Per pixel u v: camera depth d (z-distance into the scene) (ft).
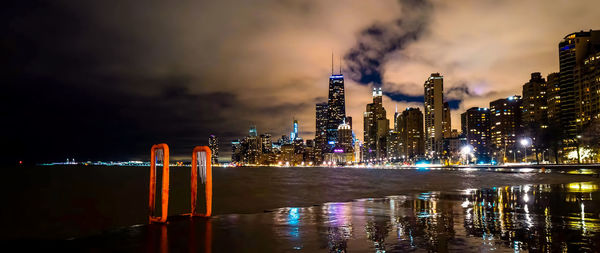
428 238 44.42
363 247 40.01
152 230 50.19
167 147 56.13
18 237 57.00
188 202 104.63
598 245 40.24
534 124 634.02
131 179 354.74
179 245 41.57
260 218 61.16
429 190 132.98
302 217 62.44
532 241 42.27
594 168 387.14
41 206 105.29
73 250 40.47
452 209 73.05
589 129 530.68
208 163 62.08
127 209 93.30
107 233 48.29
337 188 155.53
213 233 48.16
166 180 56.03
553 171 378.32
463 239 43.68
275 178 324.60
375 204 83.51
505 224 54.13
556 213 66.03
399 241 42.88
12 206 106.73
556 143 584.81
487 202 86.02
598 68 606.55
